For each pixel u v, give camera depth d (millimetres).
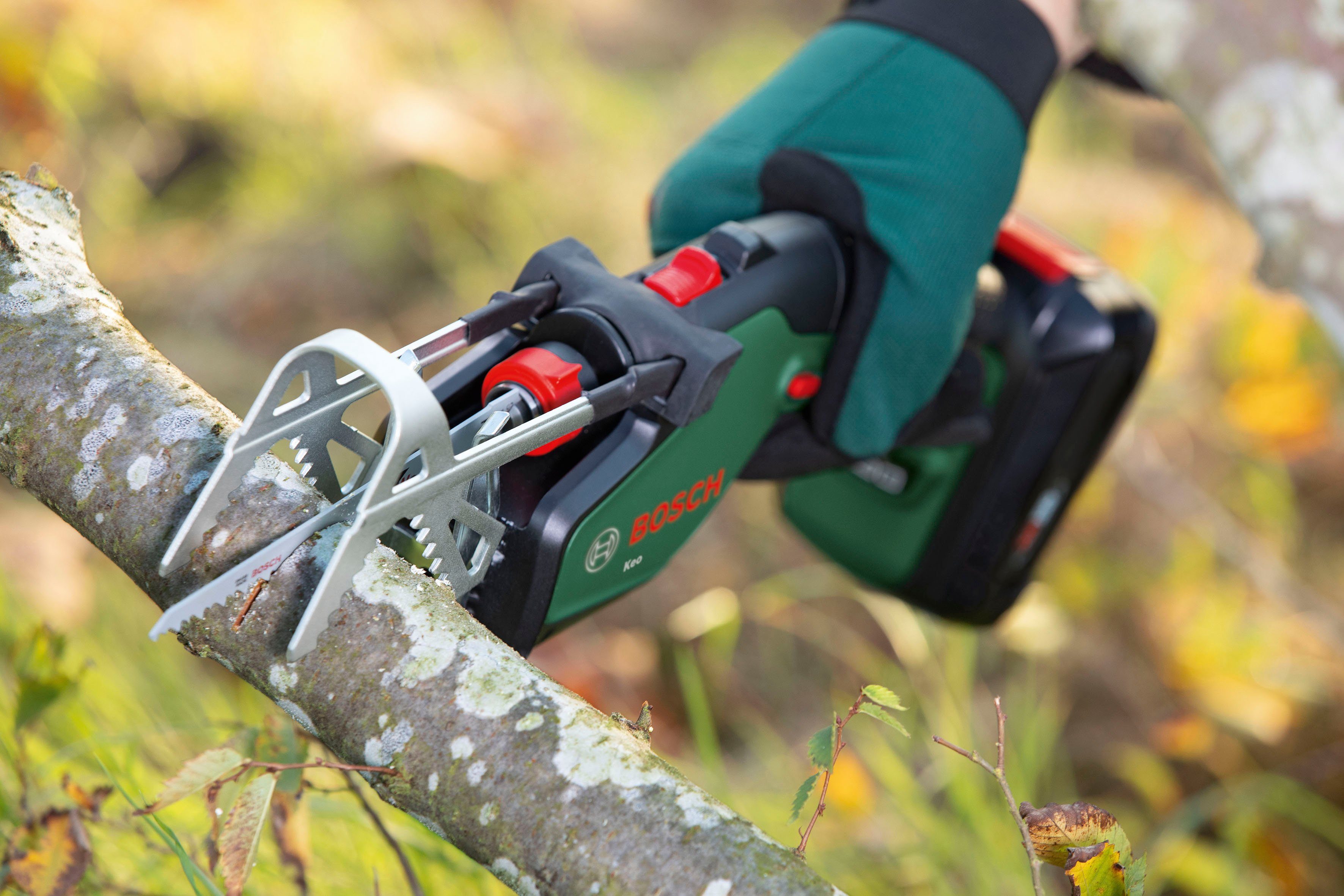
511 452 708
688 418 841
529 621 827
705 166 1082
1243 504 2361
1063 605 2141
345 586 643
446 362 2191
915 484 1409
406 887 1114
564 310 852
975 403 1249
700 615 2064
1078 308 1402
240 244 2840
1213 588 2176
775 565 2232
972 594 1483
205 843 812
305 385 679
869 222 979
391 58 3373
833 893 569
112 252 2869
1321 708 1966
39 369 761
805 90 1069
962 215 1018
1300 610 2174
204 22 3072
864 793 1611
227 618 670
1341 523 2383
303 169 3016
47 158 2797
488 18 3732
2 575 1488
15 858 776
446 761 624
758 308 921
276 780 711
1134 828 1849
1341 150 949
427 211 2861
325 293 2711
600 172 3027
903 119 1017
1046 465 1413
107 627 1680
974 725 1916
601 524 844
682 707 2057
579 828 594
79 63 2904
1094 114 3572
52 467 737
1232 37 979
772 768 1796
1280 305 2451
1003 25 1058
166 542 697
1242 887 1744
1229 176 1015
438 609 674
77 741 1161
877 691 685
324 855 1133
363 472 746
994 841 1540
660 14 4246
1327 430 2439
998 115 1041
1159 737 1966
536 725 626
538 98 3277
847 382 1026
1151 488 2340
